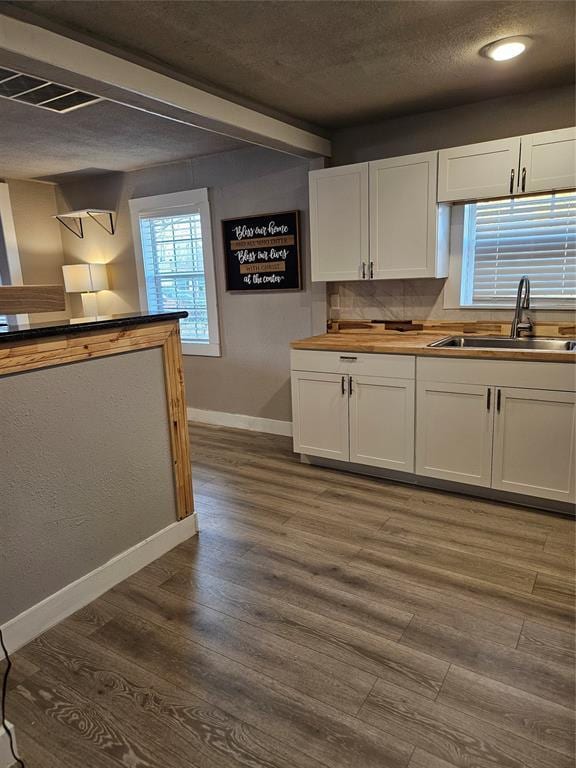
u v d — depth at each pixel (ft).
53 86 8.31
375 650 6.15
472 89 9.57
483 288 11.15
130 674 5.93
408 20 6.87
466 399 9.57
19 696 5.67
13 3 6.03
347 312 12.79
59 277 17.65
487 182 9.54
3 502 6.23
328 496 10.36
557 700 5.36
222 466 12.21
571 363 8.48
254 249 13.84
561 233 10.17
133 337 7.71
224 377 15.40
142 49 7.46
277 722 5.22
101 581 7.47
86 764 4.86
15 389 6.25
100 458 7.41
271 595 7.28
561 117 9.68
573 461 8.80
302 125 11.19
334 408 11.17
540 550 8.14
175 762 4.84
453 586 7.32
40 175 15.56
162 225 15.34
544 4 6.54
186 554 8.43
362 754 4.84
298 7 6.42
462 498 10.03
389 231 10.73
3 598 6.30
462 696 5.45
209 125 9.37
